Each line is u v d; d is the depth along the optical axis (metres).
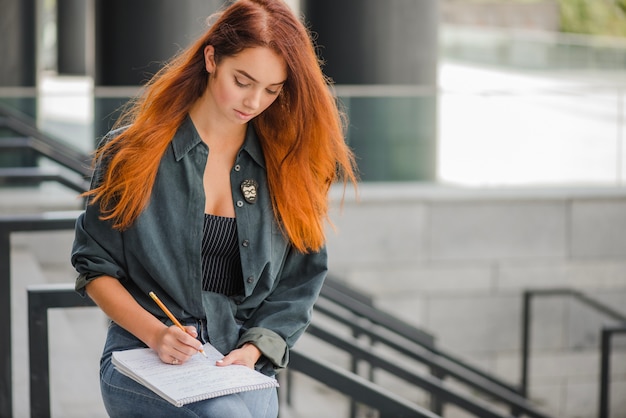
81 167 5.84
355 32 9.73
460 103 9.07
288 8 2.51
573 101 9.15
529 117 9.15
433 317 9.04
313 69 2.53
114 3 9.32
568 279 9.25
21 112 8.18
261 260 2.61
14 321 5.60
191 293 2.56
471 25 35.88
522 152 9.18
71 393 4.80
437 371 6.53
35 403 3.19
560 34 36.75
